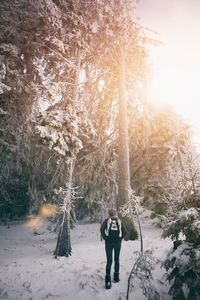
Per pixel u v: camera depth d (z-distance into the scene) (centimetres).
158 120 1203
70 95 763
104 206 1179
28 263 511
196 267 269
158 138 1189
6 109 827
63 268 462
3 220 1438
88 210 1285
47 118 573
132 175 1320
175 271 306
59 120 577
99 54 993
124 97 1044
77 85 768
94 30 840
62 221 595
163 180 1070
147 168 1230
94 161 1078
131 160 1341
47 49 763
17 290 370
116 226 402
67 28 781
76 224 1242
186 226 321
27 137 914
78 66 802
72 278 407
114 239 394
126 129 988
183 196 364
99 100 1162
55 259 536
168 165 1086
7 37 778
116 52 1060
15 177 1280
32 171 1172
